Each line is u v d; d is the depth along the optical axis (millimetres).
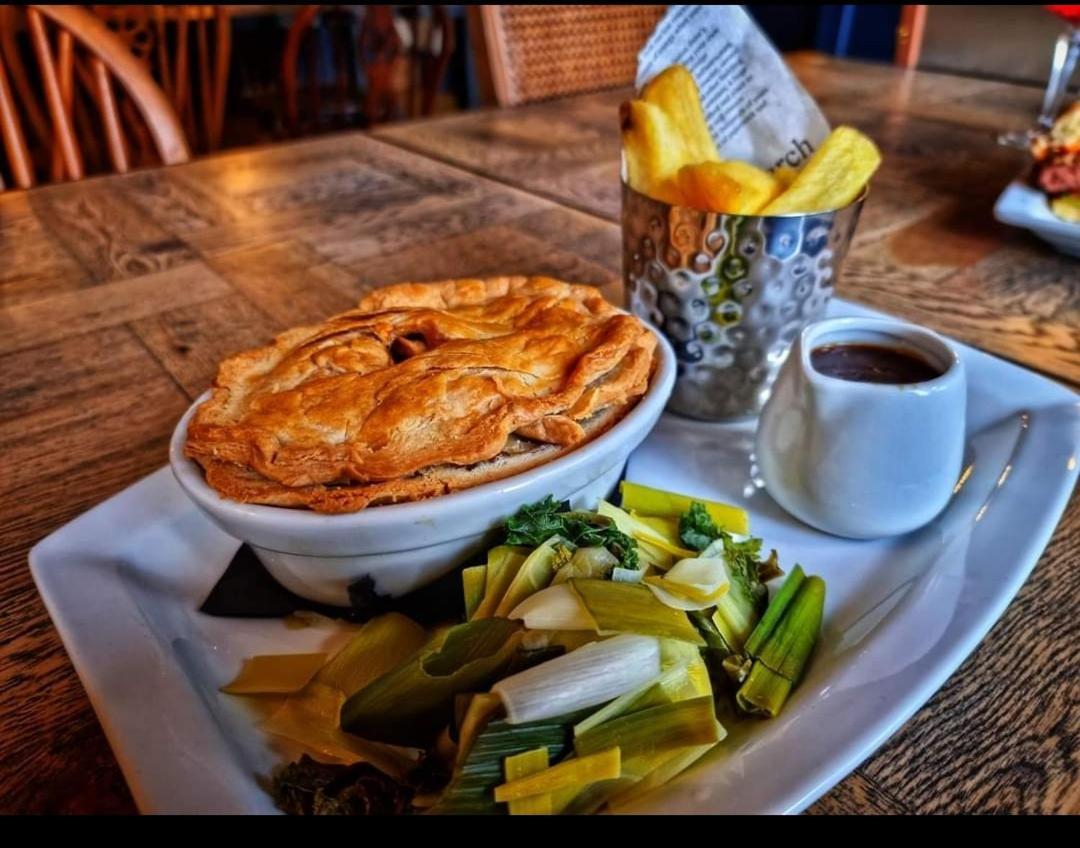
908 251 1176
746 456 810
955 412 629
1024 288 1062
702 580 555
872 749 455
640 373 649
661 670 502
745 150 878
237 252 1204
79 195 1439
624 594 527
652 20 2320
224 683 578
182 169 1565
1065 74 1722
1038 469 682
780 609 575
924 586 583
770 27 4840
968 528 644
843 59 2369
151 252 1210
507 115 1872
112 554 647
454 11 3762
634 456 809
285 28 3662
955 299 1037
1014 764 469
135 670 522
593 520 599
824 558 675
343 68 3115
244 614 625
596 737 475
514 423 583
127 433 811
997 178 1443
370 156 1622
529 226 1269
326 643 610
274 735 528
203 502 559
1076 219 1137
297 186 1468
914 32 2549
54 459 775
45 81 1615
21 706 539
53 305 1062
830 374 692
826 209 747
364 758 510
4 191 1464
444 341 672
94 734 519
